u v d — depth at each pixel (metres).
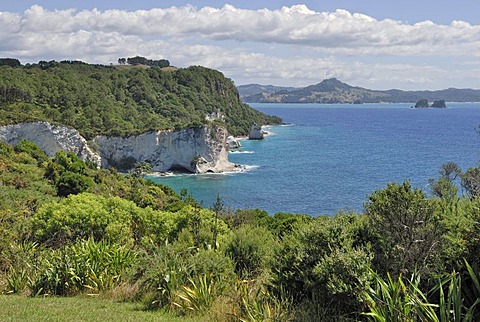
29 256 13.04
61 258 11.73
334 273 6.78
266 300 7.79
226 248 11.02
